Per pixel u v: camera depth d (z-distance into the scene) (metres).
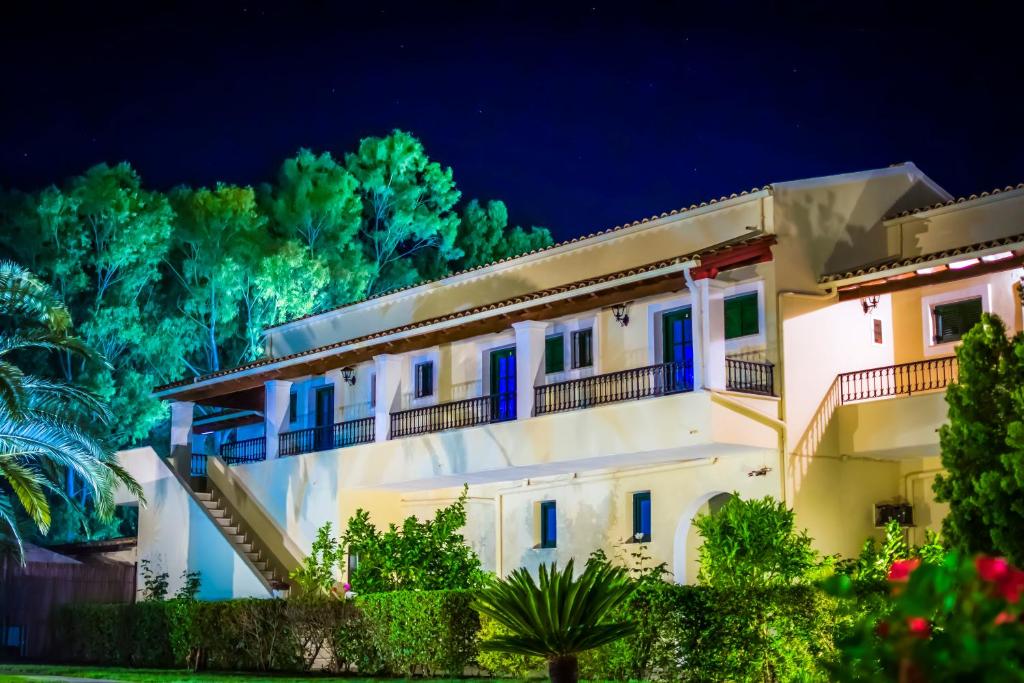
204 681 22.16
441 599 21.50
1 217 47.16
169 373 47.94
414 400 31.31
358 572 24.27
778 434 23.66
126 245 46.34
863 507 24.48
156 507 33.94
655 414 23.80
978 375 17.77
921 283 23.48
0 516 30.41
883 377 25.08
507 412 28.56
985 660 6.00
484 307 27.39
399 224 54.06
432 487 30.30
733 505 21.16
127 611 29.31
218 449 36.59
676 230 26.59
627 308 26.47
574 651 15.95
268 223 52.25
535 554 28.31
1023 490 16.67
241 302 50.97
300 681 21.70
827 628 18.02
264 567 31.44
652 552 25.81
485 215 57.88
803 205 24.91
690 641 18.55
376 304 34.44
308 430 32.81
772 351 24.00
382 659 22.72
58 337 25.98
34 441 25.94
